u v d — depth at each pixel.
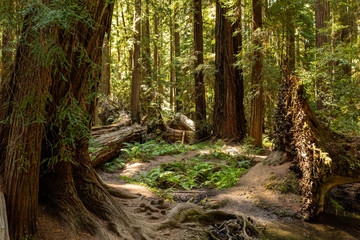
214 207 5.71
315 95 9.98
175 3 16.61
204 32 24.31
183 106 20.23
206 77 15.72
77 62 3.06
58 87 2.90
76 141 3.57
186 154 11.37
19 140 2.45
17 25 2.27
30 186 2.56
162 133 14.24
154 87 16.48
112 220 3.49
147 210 4.66
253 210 5.67
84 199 3.57
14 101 2.47
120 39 18.22
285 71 6.60
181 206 4.76
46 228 2.79
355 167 5.39
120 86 22.11
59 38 2.70
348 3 14.13
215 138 13.59
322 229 4.84
